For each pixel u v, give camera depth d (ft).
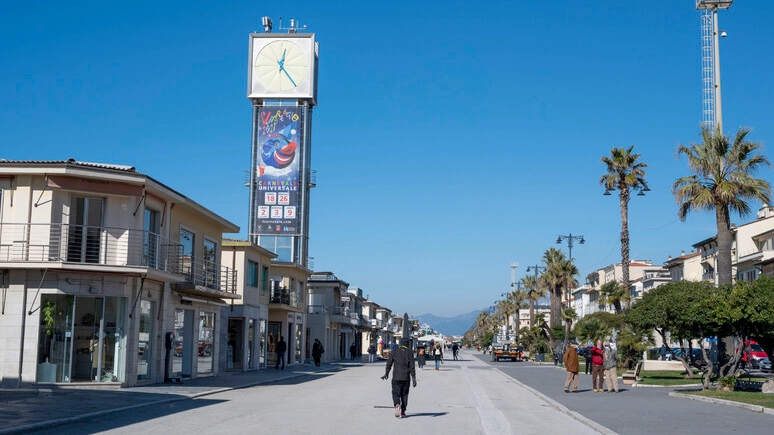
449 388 97.71
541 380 118.83
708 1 122.72
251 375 121.80
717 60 122.83
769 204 112.57
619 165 157.48
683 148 116.47
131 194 83.61
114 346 82.64
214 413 57.21
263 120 225.97
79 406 58.03
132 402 63.87
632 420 55.06
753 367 168.96
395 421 53.26
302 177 222.89
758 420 55.31
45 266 77.56
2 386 77.77
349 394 81.61
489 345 460.14
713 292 85.25
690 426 51.03
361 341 310.24
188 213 103.09
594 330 160.15
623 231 159.84
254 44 231.30
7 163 78.18
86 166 79.77
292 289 177.06
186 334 106.32
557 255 260.21
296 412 58.75
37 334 78.74
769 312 78.89
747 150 113.19
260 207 221.46
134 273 81.82
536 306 363.15
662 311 87.10
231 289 133.80
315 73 234.17
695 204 112.57
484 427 50.26
